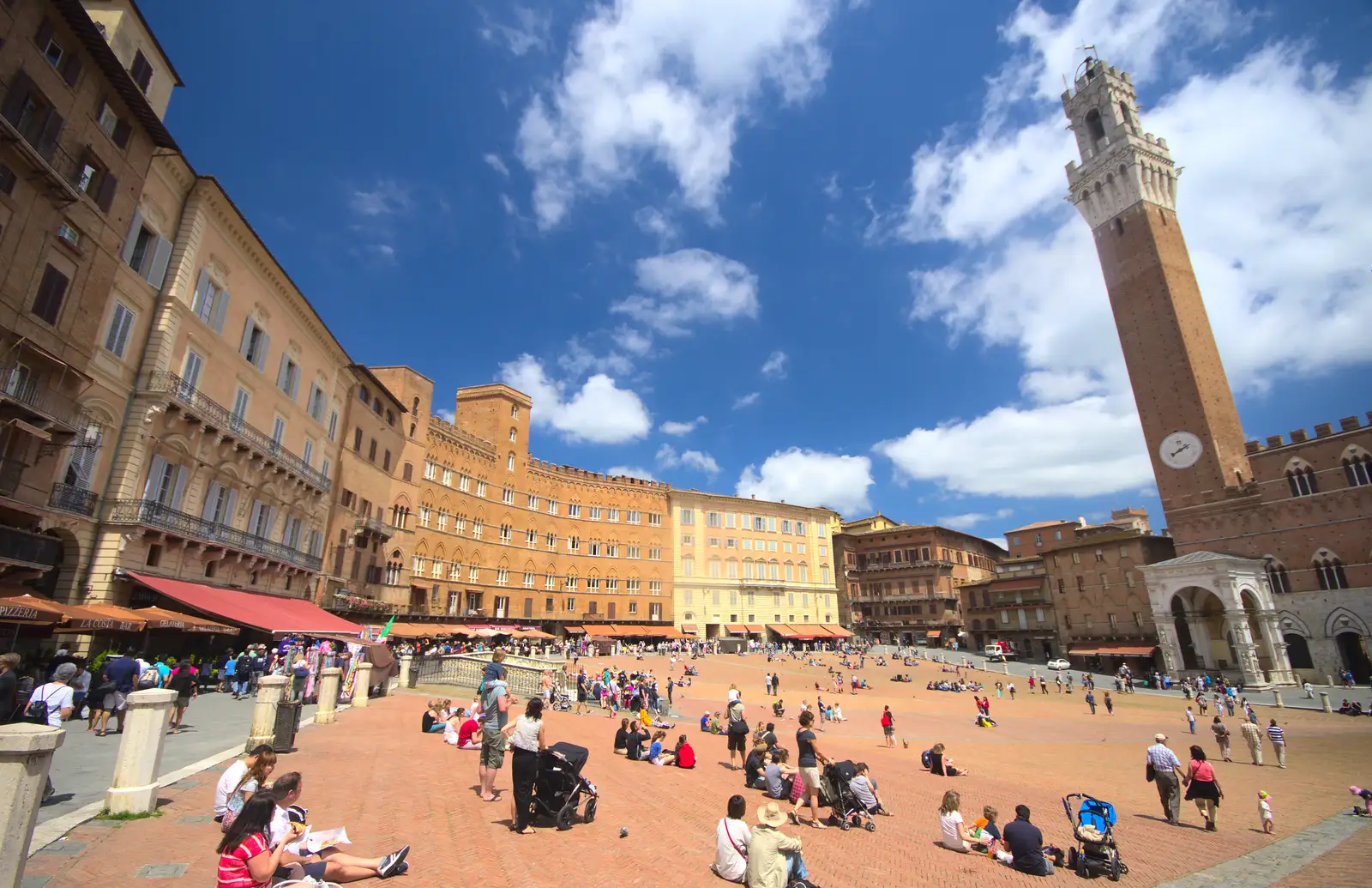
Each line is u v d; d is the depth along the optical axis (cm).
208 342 3269
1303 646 6288
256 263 3678
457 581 7425
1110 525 9912
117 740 1576
